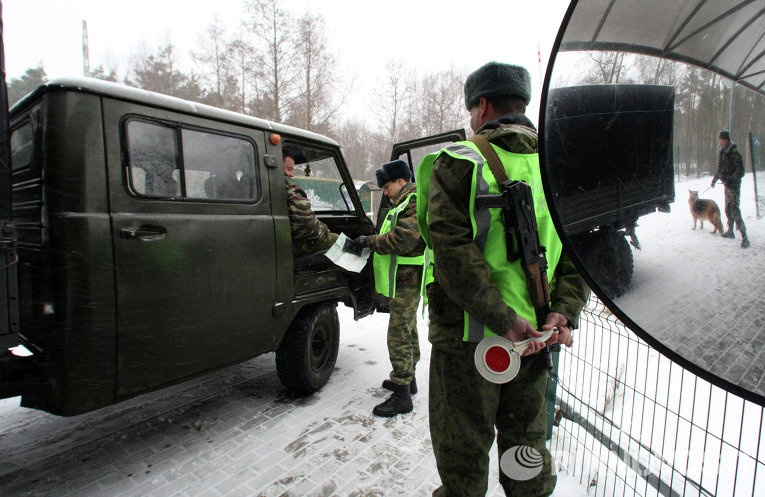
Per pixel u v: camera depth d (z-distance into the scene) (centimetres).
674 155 59
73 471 200
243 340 223
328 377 295
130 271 173
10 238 152
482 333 111
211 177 211
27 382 157
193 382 307
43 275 161
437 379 122
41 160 164
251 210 228
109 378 169
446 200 107
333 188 344
